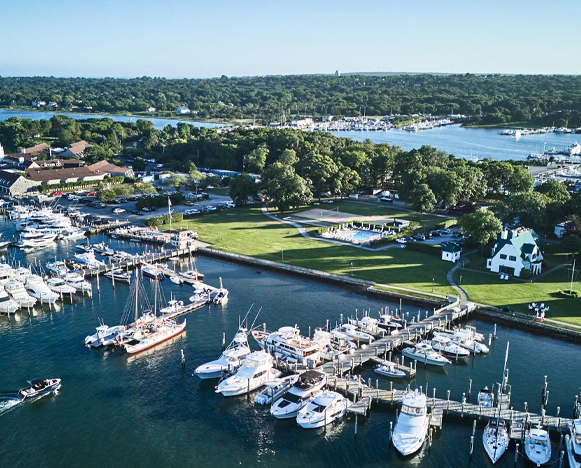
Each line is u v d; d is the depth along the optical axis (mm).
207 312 115625
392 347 97875
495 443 71312
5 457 70875
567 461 69625
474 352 97000
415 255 149250
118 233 174375
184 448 73062
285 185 197875
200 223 187875
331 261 144125
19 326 109438
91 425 77562
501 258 133125
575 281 127688
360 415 80000
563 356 95438
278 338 96875
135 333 102000
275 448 73375
